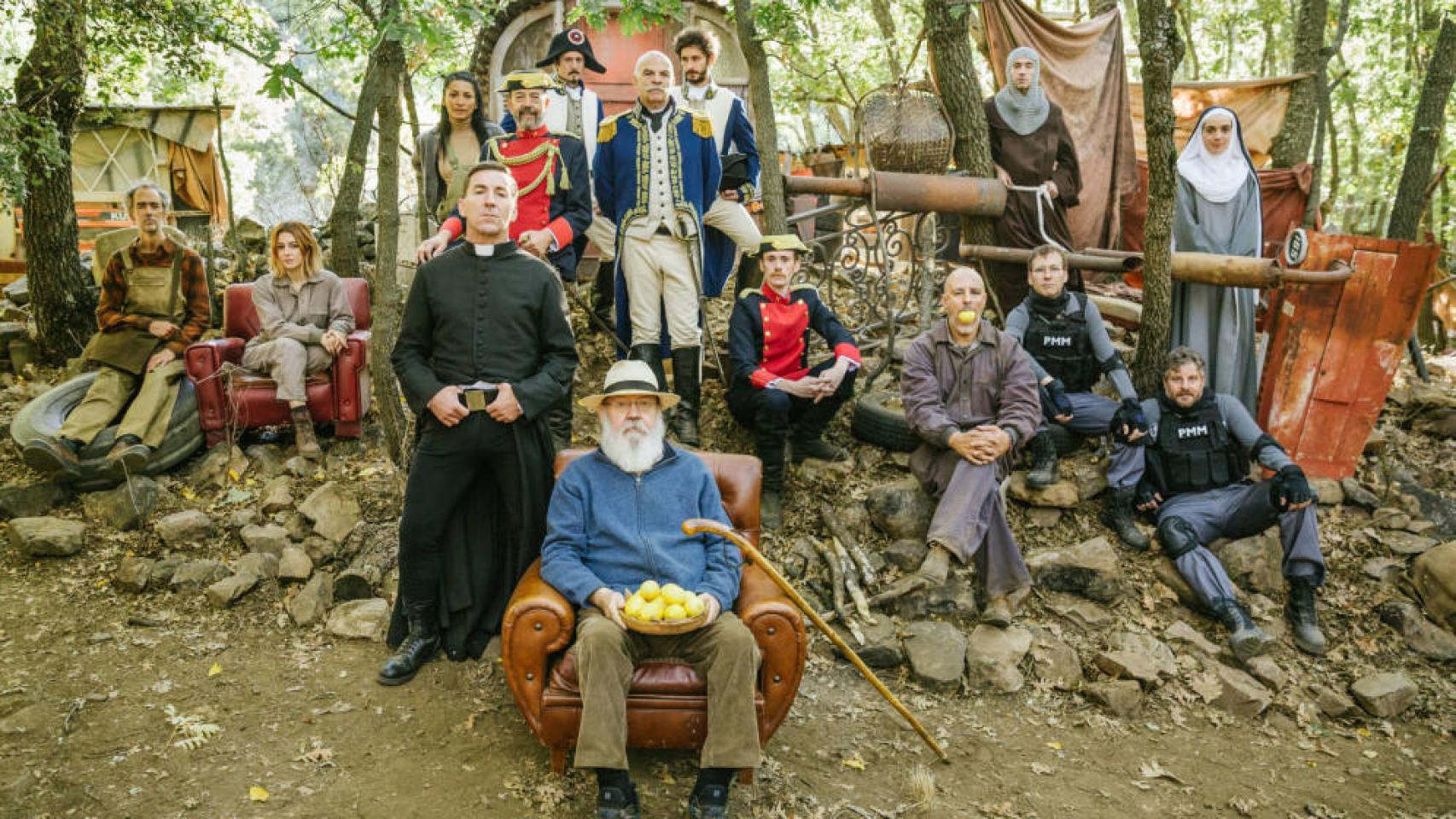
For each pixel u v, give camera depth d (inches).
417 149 234.7
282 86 165.8
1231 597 156.6
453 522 140.9
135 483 170.4
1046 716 140.6
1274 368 187.5
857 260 229.1
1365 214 590.6
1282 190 243.6
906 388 168.2
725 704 108.8
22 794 111.9
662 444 129.3
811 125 573.9
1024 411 161.8
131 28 219.0
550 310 136.8
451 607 141.5
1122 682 143.9
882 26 462.9
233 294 192.5
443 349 134.3
